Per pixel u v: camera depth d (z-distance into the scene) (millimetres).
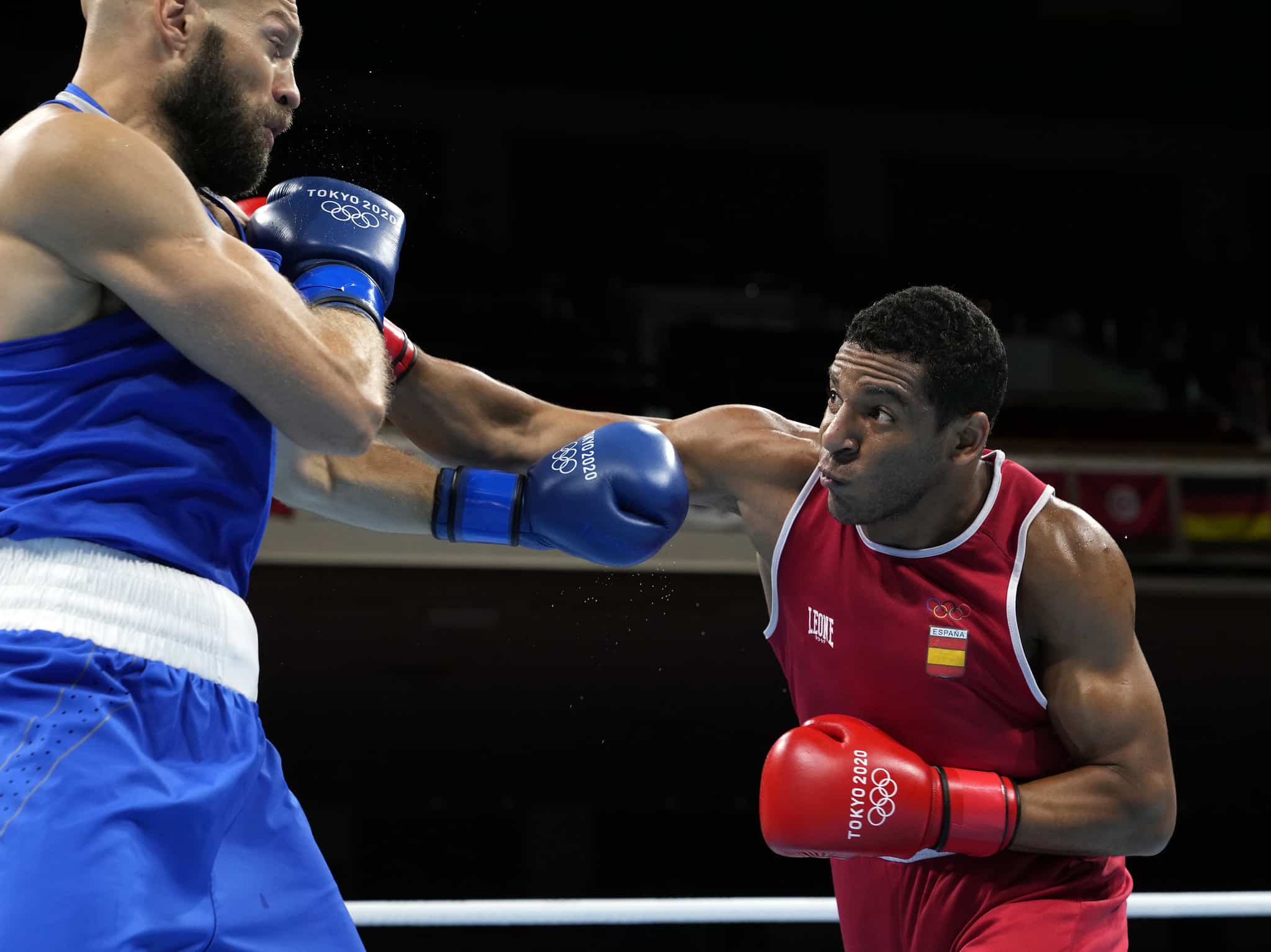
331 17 10406
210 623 1434
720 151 12875
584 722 7461
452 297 10898
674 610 7488
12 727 1279
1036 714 1866
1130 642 1829
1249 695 8086
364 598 7254
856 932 2033
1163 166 13336
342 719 7305
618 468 1919
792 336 11195
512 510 1986
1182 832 7953
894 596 1861
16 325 1375
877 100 12641
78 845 1244
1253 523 8375
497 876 7562
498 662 7359
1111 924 1881
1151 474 8352
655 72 12164
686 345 10984
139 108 1475
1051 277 13203
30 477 1389
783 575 1956
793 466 1992
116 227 1343
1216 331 12570
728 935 7512
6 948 1187
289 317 1422
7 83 10469
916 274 12984
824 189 13086
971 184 13406
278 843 1478
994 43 12445
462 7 11391
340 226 1660
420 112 11742
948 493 1817
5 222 1366
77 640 1329
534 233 12383
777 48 12258
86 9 1517
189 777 1366
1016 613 1827
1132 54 12562
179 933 1300
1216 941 7773
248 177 1569
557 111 12227
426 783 7391
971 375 1740
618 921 2453
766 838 1830
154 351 1431
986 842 1771
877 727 1907
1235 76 12672
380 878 7473
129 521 1389
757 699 7574
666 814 7770
